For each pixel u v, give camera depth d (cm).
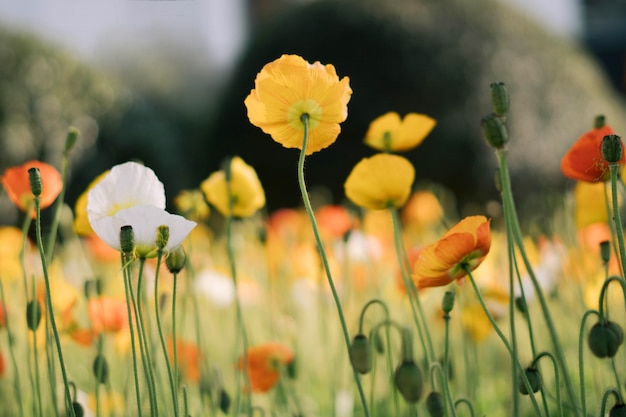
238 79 447
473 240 76
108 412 103
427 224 213
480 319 115
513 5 440
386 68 416
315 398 138
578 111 425
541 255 145
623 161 86
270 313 131
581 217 115
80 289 132
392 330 145
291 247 182
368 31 424
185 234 74
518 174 406
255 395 127
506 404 121
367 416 76
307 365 148
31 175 74
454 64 414
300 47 432
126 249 72
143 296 91
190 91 671
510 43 423
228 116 443
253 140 430
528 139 410
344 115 77
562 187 414
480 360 143
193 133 550
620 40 932
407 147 102
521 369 74
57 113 402
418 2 430
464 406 112
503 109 73
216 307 153
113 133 421
